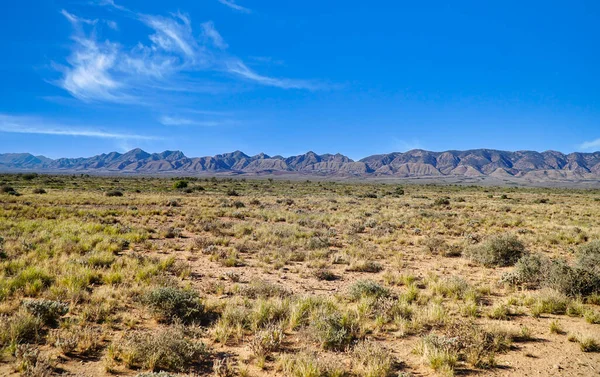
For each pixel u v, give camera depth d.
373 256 14.93
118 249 14.24
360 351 6.08
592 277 9.42
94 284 9.71
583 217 31.22
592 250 12.67
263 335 6.54
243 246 15.71
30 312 6.91
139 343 5.88
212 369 5.68
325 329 6.82
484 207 40.84
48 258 11.75
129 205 33.88
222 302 8.46
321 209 35.47
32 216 22.30
